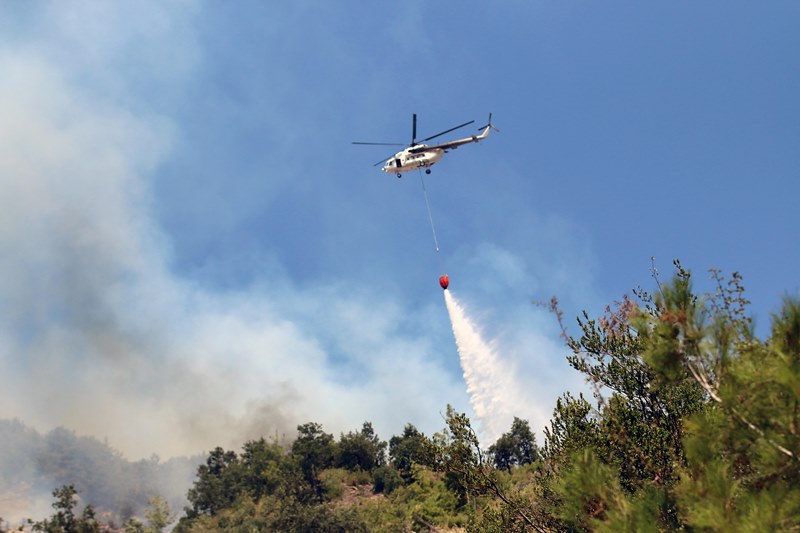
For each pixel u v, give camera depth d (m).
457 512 81.56
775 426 9.70
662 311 11.43
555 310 20.61
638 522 10.02
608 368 19.78
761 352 10.12
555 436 20.77
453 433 22.56
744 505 8.98
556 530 18.81
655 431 17.66
